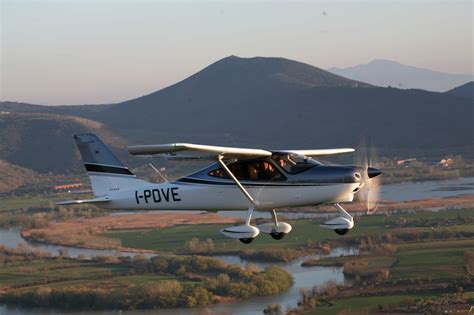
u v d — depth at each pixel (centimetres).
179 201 4984
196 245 17138
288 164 4606
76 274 14775
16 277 14775
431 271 13088
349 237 17250
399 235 17138
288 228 4809
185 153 4331
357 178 4525
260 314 11000
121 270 14988
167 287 12475
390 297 11438
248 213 4662
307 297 11600
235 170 4703
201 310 11631
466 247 15375
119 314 11994
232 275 13800
